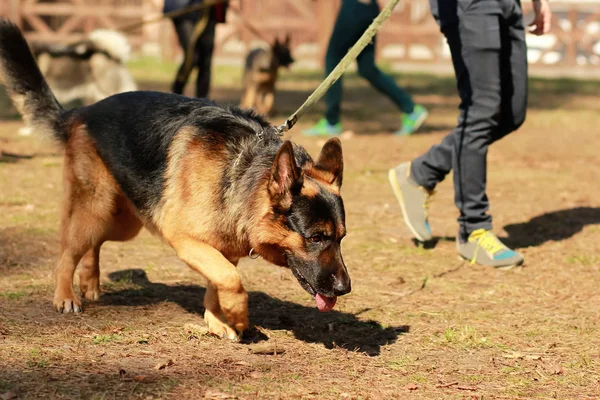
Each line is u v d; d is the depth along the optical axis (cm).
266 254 389
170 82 1744
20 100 477
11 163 895
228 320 412
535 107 1602
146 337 413
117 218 458
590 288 531
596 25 2484
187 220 399
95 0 2322
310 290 380
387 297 507
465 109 573
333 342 418
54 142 473
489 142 584
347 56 442
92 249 473
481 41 547
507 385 367
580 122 1400
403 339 431
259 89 1357
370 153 1046
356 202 782
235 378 359
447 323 459
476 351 414
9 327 417
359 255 605
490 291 522
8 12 2205
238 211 388
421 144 1120
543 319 467
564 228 695
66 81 1125
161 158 414
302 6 2327
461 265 587
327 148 397
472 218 588
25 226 643
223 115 420
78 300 459
